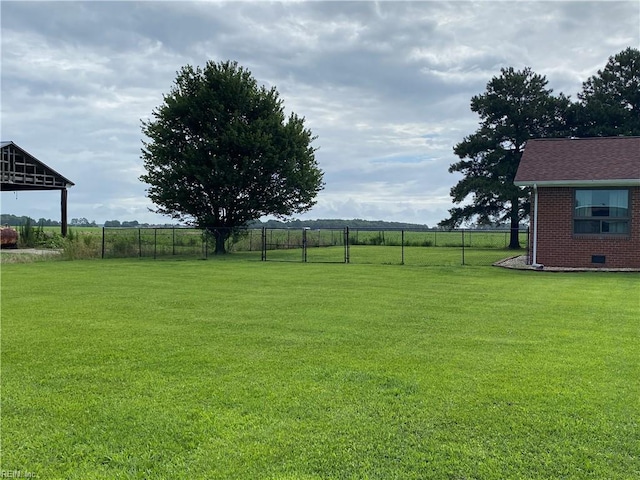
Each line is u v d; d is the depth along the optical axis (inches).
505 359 224.1
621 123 1285.7
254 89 1066.7
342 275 597.3
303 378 197.6
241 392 181.3
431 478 122.3
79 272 633.6
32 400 174.7
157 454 135.1
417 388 184.9
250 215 1093.8
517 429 149.2
